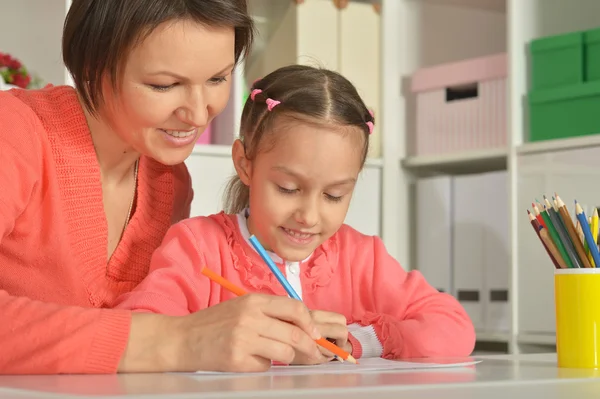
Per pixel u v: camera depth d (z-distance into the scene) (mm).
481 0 2998
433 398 688
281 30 2924
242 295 979
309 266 1432
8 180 1081
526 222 2512
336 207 1285
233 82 2639
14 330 902
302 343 972
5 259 1200
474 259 2746
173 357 918
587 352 1001
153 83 1090
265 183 1280
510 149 2557
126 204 1391
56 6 2539
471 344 1391
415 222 2988
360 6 2963
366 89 2967
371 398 669
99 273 1297
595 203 2352
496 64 2713
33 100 1250
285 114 1262
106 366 898
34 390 680
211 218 1425
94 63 1108
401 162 2967
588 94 2441
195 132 1164
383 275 1476
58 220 1203
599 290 1011
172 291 1249
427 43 3061
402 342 1286
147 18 1051
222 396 646
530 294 2494
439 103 2873
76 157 1246
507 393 732
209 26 1069
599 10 2781
